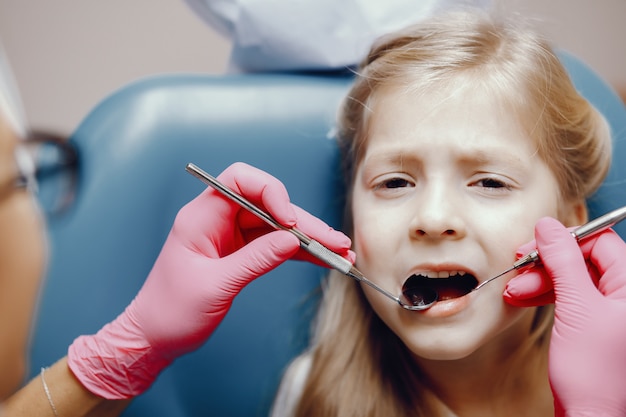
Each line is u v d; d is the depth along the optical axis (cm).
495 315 69
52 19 136
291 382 91
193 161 88
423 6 95
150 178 85
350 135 84
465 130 69
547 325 85
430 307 68
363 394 87
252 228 79
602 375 63
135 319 74
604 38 142
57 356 81
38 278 65
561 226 66
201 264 72
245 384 91
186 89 89
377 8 94
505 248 68
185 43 140
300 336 92
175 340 73
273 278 92
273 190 71
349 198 88
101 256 83
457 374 83
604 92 92
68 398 74
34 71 136
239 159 89
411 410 85
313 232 72
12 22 135
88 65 137
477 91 70
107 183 84
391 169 72
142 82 89
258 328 91
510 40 77
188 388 89
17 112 73
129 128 85
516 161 69
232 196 69
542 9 138
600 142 84
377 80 76
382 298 71
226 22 97
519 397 84
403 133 71
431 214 66
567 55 94
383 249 71
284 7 91
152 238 86
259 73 97
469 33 77
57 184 82
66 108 136
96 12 137
